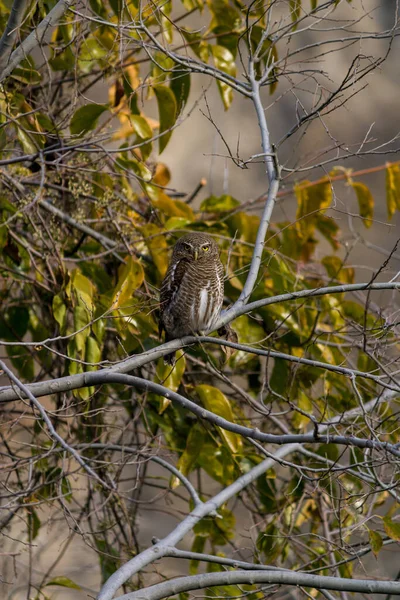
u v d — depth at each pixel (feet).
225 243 42.39
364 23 84.64
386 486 27.84
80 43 36.04
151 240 39.47
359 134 96.99
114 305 33.27
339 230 45.78
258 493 41.04
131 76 43.29
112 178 40.19
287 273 40.27
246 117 95.40
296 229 42.70
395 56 98.73
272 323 40.14
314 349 39.75
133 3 36.01
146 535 58.03
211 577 24.03
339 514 27.76
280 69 34.04
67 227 41.16
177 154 93.50
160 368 34.42
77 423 39.91
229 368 43.96
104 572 35.47
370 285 26.99
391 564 53.52
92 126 37.35
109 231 42.11
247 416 44.01
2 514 35.94
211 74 31.63
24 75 36.40
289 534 35.88
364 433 32.94
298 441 24.13
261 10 38.47
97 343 34.01
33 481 37.45
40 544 45.65
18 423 35.19
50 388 26.58
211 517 37.06
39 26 30.86
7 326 40.50
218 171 93.61
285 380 40.42
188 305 32.45
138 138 40.78
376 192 94.48
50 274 39.22
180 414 40.50
